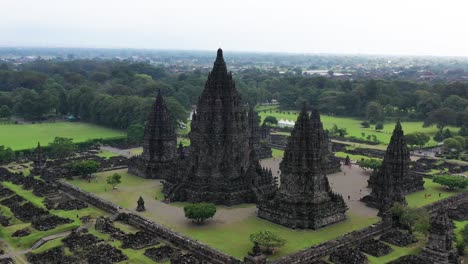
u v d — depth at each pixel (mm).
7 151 190875
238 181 140125
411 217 115000
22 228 116875
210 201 138000
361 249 105188
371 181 157000
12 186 155500
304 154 119375
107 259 97812
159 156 168875
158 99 169750
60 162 189500
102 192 148625
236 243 107500
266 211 124438
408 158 154250
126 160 194875
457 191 157125
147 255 101625
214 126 138375
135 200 140625
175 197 139750
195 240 106188
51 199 142250
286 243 107250
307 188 119875
